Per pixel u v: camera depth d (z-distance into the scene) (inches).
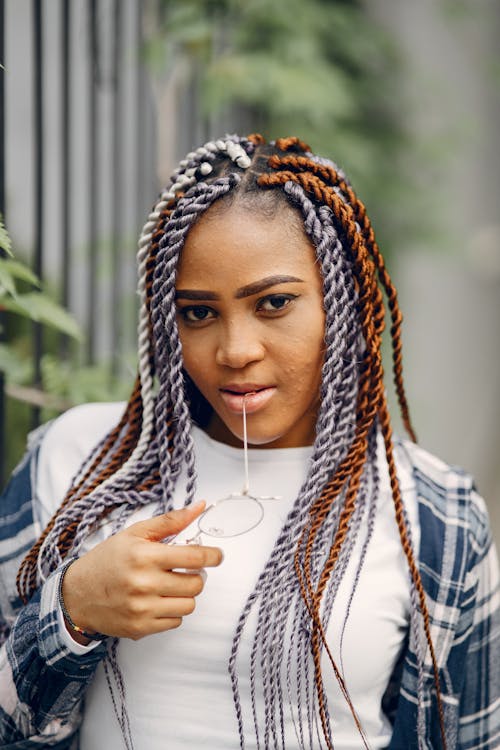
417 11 165.0
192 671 43.2
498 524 151.0
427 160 146.3
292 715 42.8
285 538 43.1
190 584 38.9
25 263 96.0
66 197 72.8
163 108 96.4
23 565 45.8
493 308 201.5
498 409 196.4
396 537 45.2
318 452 43.1
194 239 40.1
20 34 104.3
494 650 48.3
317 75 113.1
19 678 42.4
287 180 41.0
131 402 46.4
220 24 109.1
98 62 81.2
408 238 140.8
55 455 49.3
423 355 181.9
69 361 76.4
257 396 41.2
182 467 45.5
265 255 39.6
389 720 47.4
